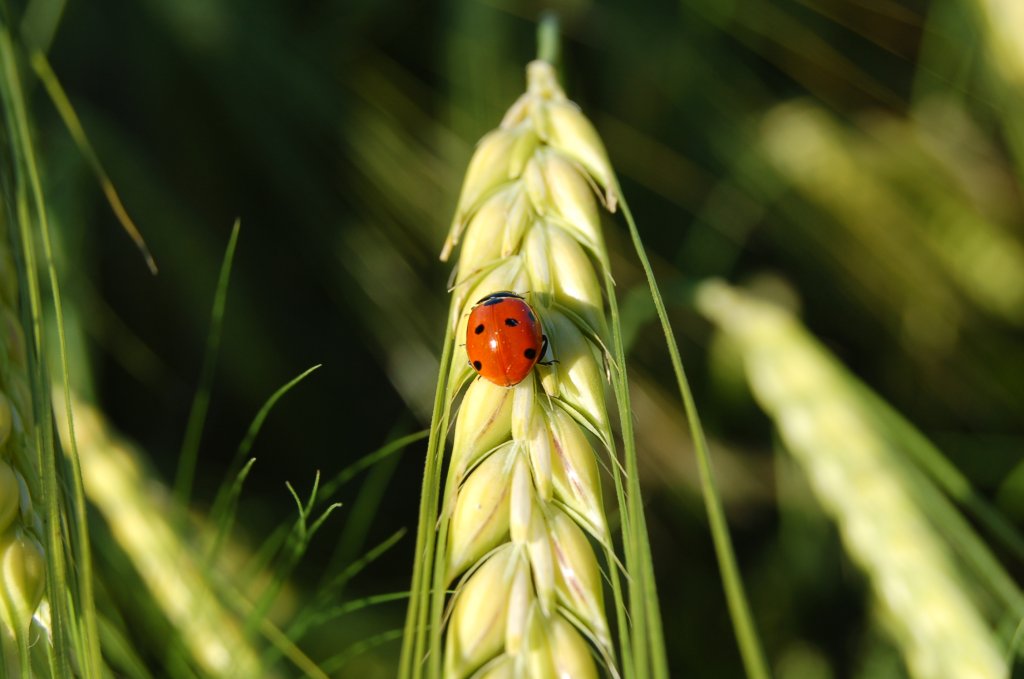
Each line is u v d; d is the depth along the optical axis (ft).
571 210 0.75
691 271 1.33
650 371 1.26
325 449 1.19
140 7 1.25
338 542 1.10
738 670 1.11
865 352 1.30
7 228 0.75
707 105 1.34
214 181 1.26
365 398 1.23
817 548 1.18
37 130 1.06
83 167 1.09
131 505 0.87
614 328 0.68
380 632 0.97
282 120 1.27
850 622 1.15
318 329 1.24
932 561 0.86
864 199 1.26
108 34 1.29
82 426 0.89
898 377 1.28
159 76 1.26
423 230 1.26
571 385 0.71
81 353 0.93
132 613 0.86
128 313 1.20
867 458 0.89
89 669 0.71
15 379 0.74
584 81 1.35
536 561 0.69
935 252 1.26
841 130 1.32
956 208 1.25
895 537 0.87
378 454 0.81
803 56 1.37
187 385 1.19
